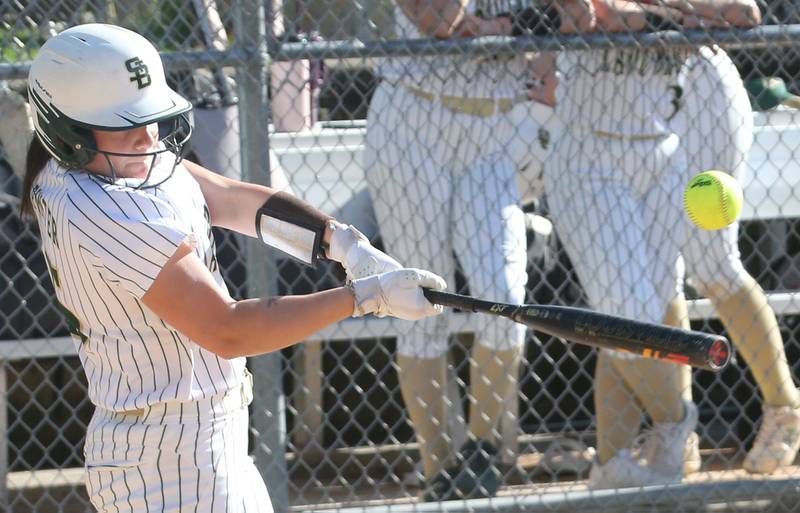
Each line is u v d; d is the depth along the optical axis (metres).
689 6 12.78
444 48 12.42
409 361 13.53
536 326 7.69
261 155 12.18
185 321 7.64
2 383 13.81
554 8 12.89
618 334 7.38
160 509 8.20
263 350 7.74
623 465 13.90
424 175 13.12
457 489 13.42
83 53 7.56
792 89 15.16
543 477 15.29
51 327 13.98
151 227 7.58
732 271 13.98
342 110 15.34
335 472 15.85
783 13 14.38
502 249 13.13
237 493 8.45
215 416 8.30
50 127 7.66
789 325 16.77
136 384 8.10
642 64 13.05
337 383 17.25
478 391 13.52
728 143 13.57
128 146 7.75
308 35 13.05
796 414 14.43
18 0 12.96
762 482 13.32
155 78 7.77
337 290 7.80
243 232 9.13
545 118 14.08
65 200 7.73
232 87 14.12
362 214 15.29
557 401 14.73
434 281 7.89
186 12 13.36
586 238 13.33
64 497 14.84
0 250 13.91
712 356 7.04
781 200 15.51
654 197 13.40
